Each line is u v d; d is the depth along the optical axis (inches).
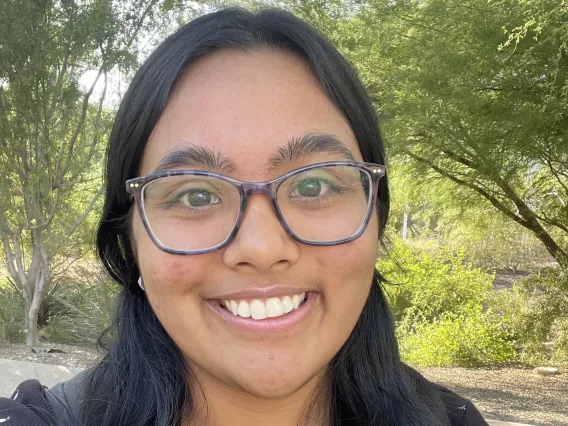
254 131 11.6
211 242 11.3
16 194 80.2
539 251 154.1
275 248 11.1
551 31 67.1
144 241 12.0
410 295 133.0
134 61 74.9
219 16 12.8
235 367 11.6
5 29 71.7
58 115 78.5
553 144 83.4
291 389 11.7
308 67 12.6
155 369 13.6
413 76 79.4
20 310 91.2
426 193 118.1
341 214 12.0
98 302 79.7
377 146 14.0
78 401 13.8
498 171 90.4
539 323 113.9
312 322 12.0
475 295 129.9
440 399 16.2
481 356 119.3
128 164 12.8
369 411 15.1
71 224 83.4
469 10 75.9
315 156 11.9
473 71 75.2
